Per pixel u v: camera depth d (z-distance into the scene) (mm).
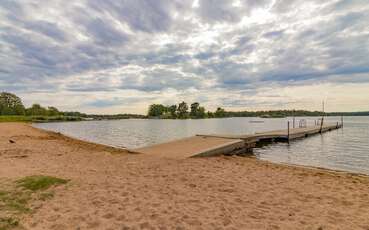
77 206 5508
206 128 56156
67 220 4781
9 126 42781
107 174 8672
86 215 5039
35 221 4691
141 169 9688
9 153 12859
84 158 12047
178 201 6016
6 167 9258
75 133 42688
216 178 8500
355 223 4977
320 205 6031
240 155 18266
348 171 12531
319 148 22062
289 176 9148
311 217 5246
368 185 8008
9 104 104625
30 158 11492
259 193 6898
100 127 64938
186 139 20562
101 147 17875
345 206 5992
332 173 10211
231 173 9398
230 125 71625
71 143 20500
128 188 6969
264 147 22875
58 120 115125
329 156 17844
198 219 4961
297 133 29578
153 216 5062
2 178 7527
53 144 18625
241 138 20812
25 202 5602
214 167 10500
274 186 7664
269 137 25891
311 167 12547
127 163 10922
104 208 5434
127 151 14578
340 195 6887
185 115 158750
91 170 9281
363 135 33938
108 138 32719
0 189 6438
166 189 6996
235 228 4598
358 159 16672
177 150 14695
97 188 6891
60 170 9062
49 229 4391
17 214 4938
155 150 14844
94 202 5785
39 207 5367
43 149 15148
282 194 6852
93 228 4477
